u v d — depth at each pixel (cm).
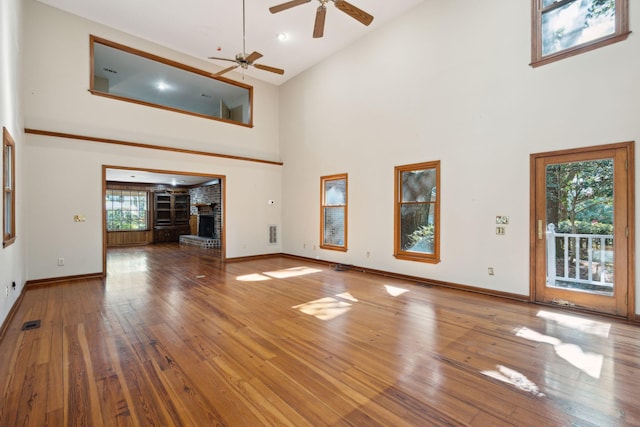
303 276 560
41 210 492
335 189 680
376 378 214
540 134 383
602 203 343
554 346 265
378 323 321
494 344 269
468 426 166
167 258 779
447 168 473
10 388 202
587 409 180
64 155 515
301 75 756
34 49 494
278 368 229
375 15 536
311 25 562
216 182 1022
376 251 581
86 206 536
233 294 436
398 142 541
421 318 336
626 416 174
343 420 171
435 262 490
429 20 495
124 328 307
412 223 528
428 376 217
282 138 823
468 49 448
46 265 497
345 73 641
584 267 356
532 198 390
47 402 187
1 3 305
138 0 494
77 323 321
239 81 762
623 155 328
